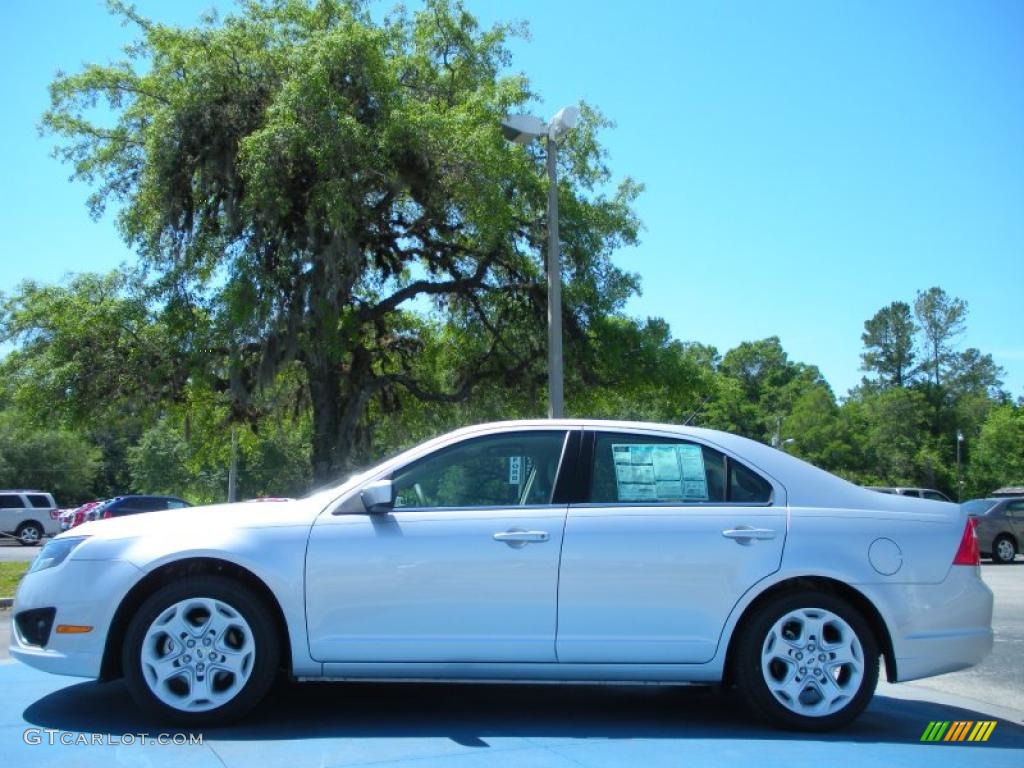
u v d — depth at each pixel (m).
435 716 5.44
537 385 23.61
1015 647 9.12
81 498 62.09
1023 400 96.81
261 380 18.83
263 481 48.84
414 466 5.35
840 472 79.25
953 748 4.96
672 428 5.52
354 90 19.20
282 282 18.92
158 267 19.83
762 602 5.17
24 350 20.33
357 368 22.73
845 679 5.14
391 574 5.02
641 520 5.16
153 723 5.11
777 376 103.44
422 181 19.70
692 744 4.87
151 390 20.52
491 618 5.03
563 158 22.77
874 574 5.17
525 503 5.26
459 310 24.48
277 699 5.79
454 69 21.98
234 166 18.81
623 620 5.05
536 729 5.16
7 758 4.45
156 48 19.81
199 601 4.98
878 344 97.25
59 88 20.17
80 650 4.95
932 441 82.69
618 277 22.45
